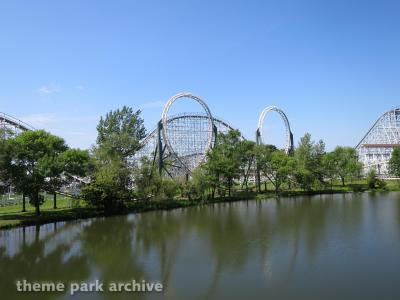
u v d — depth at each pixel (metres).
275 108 141.38
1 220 65.62
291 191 133.25
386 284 34.72
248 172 130.00
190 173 108.38
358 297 32.03
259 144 133.38
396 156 144.62
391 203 93.44
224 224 66.69
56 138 78.19
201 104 115.12
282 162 125.88
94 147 92.31
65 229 63.06
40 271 40.09
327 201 103.25
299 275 37.44
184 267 40.91
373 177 141.88
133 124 121.25
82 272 39.62
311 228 60.44
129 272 39.50
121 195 81.62
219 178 116.19
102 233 59.72
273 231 58.75
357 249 46.41
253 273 38.44
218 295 33.03
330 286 34.53
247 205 97.69
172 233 59.28
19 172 68.81
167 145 106.31
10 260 44.03
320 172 142.12
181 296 32.88
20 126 92.62
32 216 70.12
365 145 188.88
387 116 189.38
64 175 78.69
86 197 78.94
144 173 92.69
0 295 33.50
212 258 44.00
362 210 80.81
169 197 98.44
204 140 116.56
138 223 69.12
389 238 51.78
